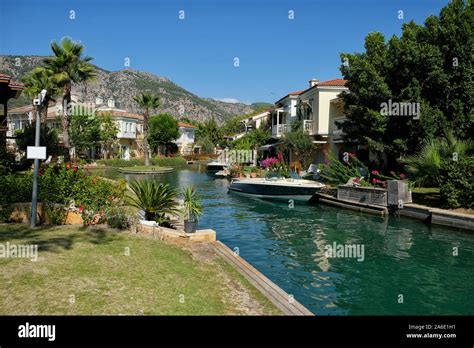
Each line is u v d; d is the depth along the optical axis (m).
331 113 34.81
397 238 13.57
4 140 23.48
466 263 10.63
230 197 25.75
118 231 10.23
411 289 8.70
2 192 11.25
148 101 56.31
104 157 59.56
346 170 23.62
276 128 44.28
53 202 11.16
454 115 20.23
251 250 12.04
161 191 11.88
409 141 21.36
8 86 22.42
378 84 21.89
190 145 86.19
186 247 9.76
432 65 20.22
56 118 51.19
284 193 22.80
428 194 19.59
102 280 6.49
